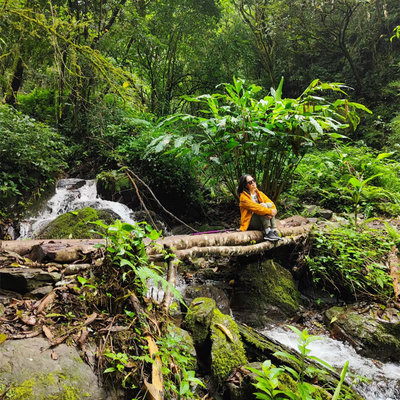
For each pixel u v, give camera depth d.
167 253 3.22
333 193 6.79
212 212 7.51
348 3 11.26
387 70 11.81
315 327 4.02
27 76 8.53
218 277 4.67
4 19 4.94
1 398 1.57
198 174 7.82
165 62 11.75
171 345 2.19
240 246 4.10
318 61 14.02
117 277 2.41
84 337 2.05
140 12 10.55
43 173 7.20
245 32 13.37
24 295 2.42
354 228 5.16
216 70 11.84
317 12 12.00
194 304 3.32
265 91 13.09
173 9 10.48
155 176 7.53
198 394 2.61
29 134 6.89
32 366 1.77
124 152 8.00
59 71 5.45
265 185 5.62
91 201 6.92
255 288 4.36
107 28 9.57
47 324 2.11
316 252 4.73
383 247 4.68
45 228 5.33
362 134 10.98
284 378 2.61
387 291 4.12
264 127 5.07
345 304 4.39
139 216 6.95
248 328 3.62
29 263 2.81
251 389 2.55
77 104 8.85
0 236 5.86
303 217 5.91
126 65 11.32
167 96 11.63
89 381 1.84
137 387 1.94
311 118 4.63
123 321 2.27
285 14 12.01
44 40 5.99
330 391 2.78
